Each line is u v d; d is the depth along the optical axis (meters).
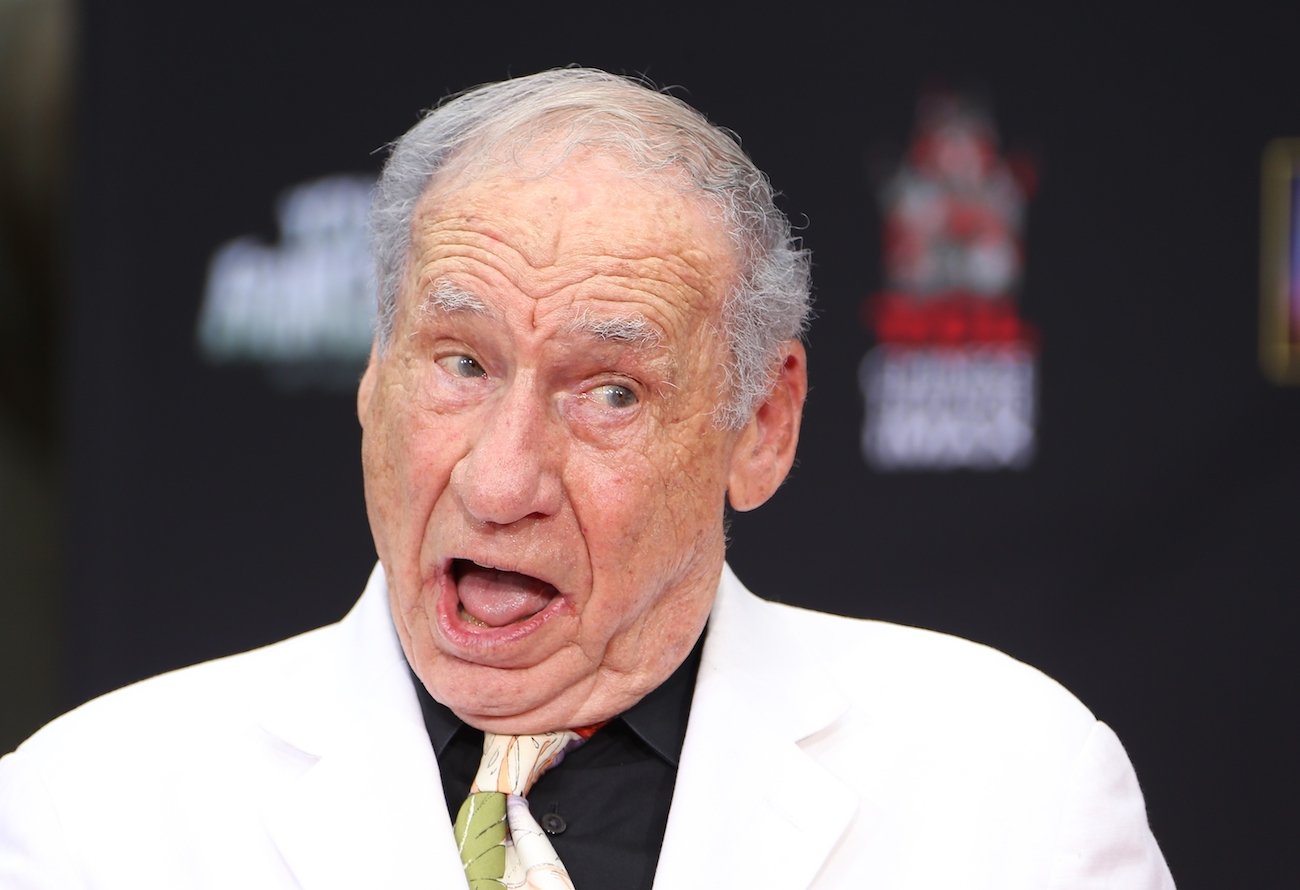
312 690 6.67
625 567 6.08
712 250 6.16
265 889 6.15
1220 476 11.44
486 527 5.90
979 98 11.38
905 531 11.52
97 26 11.42
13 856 6.27
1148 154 11.36
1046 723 6.91
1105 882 6.52
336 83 11.45
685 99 11.43
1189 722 11.59
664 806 6.50
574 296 5.88
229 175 11.47
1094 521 11.48
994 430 11.49
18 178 13.98
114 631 11.63
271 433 11.59
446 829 6.16
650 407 6.07
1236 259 11.37
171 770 6.43
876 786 6.64
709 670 6.73
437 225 6.13
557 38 11.46
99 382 11.52
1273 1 11.27
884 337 11.45
